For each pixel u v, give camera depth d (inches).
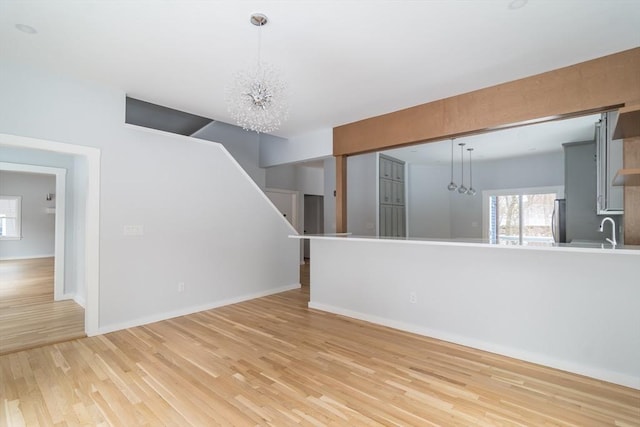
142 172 148.3
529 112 120.7
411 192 286.4
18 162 179.5
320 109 156.9
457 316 122.9
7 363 107.0
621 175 84.0
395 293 140.3
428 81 125.6
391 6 81.3
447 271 125.5
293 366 103.9
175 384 93.0
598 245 101.4
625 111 77.9
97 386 92.2
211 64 113.7
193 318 155.2
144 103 208.7
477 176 278.4
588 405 81.7
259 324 145.6
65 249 195.2
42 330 138.8
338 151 185.9
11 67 114.6
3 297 199.2
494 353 113.5
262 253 201.3
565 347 101.1
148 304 148.9
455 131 139.4
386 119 163.5
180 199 161.9
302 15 85.2
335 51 104.0
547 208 253.3
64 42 100.1
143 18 87.1
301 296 199.6
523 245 98.3
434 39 96.8
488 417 77.0
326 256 167.0
